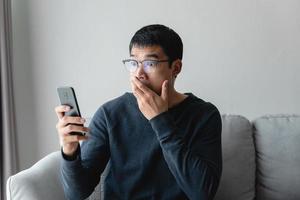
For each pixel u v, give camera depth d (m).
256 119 1.75
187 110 1.21
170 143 1.07
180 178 1.08
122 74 1.94
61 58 1.96
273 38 1.83
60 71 1.97
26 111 2.02
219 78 1.88
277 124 1.68
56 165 1.41
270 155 1.64
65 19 1.93
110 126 1.23
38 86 1.99
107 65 1.94
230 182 1.61
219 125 1.21
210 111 1.21
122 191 1.20
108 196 1.23
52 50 1.96
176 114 1.20
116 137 1.22
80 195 1.16
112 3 1.89
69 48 1.95
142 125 1.21
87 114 1.98
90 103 1.98
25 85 2.00
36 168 1.34
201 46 1.86
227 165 1.62
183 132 1.17
